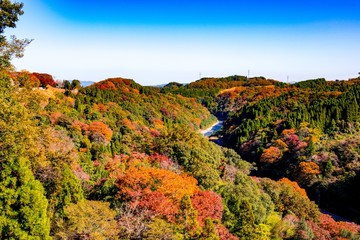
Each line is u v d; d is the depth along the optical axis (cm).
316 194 6512
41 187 1792
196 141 5466
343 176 6325
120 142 6072
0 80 2608
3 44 2402
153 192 2670
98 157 4716
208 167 4203
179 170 4112
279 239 3669
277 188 4859
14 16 2492
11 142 1997
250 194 3925
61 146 3803
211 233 2395
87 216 1992
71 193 2500
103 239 1898
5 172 1678
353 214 5800
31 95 2973
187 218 2508
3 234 1605
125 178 2850
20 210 1652
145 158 4444
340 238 3894
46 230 1717
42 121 5384
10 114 2178
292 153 7712
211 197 3050
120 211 2477
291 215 4288
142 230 2228
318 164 6912
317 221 4462
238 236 3023
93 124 6406
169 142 4891
